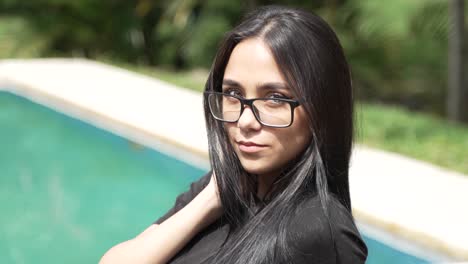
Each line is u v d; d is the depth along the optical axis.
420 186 4.71
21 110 8.59
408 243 4.03
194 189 1.78
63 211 5.71
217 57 1.41
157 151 6.46
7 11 13.84
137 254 1.62
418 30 9.39
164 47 13.64
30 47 12.91
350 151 1.36
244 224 1.48
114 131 7.07
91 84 8.73
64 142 7.51
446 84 11.27
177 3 12.77
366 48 11.35
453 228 3.97
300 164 1.33
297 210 1.28
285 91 1.29
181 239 1.59
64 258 4.90
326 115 1.29
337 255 1.22
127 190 6.16
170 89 8.52
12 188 6.21
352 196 4.50
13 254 4.96
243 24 1.34
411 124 6.71
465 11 8.77
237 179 1.52
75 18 13.62
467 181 4.84
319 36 1.29
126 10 13.97
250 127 1.32
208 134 1.54
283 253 1.24
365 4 9.65
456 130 6.61
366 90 11.70
